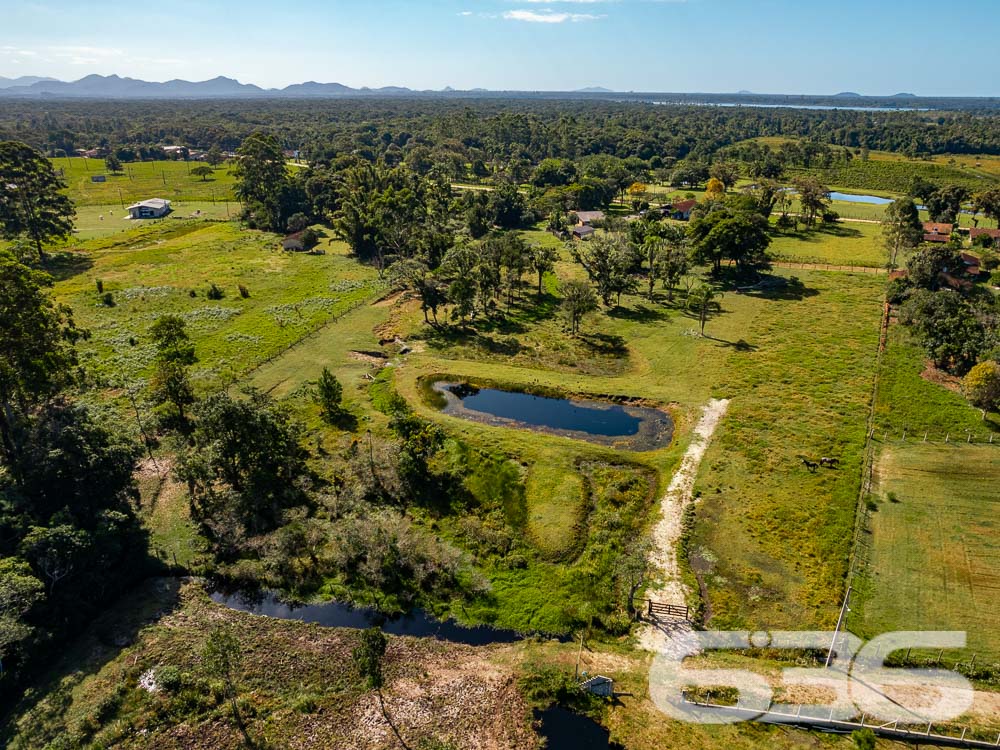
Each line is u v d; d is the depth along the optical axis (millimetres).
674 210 133375
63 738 25719
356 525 38094
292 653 30656
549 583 35250
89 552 33156
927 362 59719
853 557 35844
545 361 64250
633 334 70312
